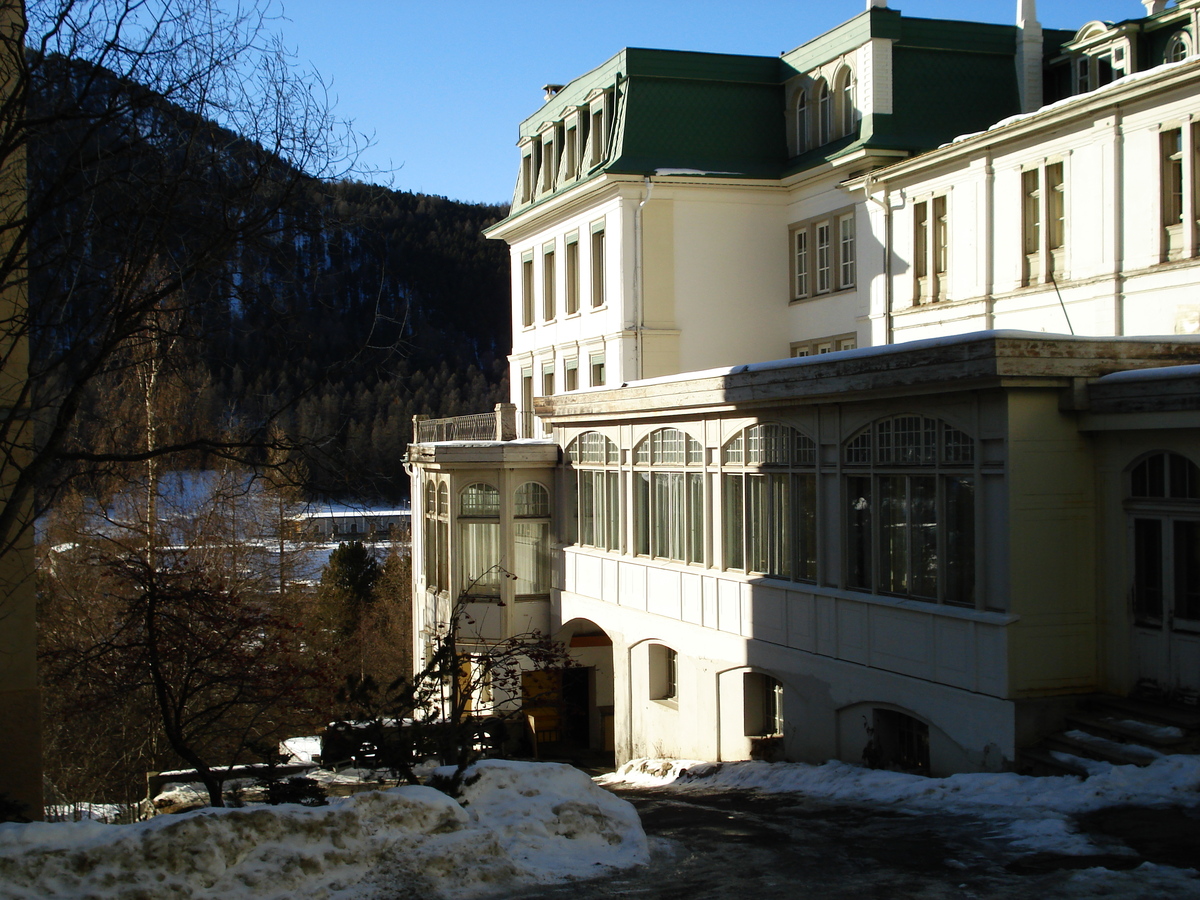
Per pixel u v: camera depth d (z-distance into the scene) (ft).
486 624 78.59
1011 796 33.83
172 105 31.01
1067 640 40.04
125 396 58.90
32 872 20.01
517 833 25.25
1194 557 37.04
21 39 29.48
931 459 43.24
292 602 86.53
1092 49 80.18
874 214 80.33
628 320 89.35
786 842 28.78
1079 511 40.22
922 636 43.57
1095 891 22.31
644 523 66.54
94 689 55.31
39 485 34.22
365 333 35.96
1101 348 39.58
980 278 70.23
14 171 31.76
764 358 91.61
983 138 68.64
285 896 20.95
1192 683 36.99
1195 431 36.35
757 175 90.43
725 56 93.30
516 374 112.88
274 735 61.72
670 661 66.18
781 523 53.36
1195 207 56.75
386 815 23.24
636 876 24.07
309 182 32.86
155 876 20.44
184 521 78.38
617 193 89.35
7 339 33.09
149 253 30.58
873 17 82.17
